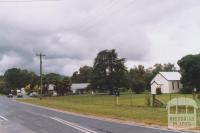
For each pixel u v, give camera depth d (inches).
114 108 1624.0
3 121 1122.7
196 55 3759.8
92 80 4904.0
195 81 3722.9
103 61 4835.1
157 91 3759.8
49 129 851.4
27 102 2763.3
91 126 897.5
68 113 1457.9
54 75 5590.6
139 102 2207.2
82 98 3533.5
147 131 757.3
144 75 5344.5
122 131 772.0
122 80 4830.2
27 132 807.7
